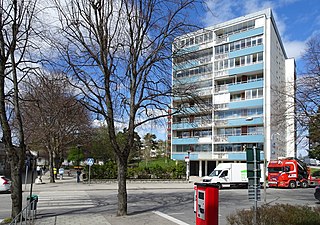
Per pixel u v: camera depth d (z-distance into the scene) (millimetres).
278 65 56188
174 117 15656
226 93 52750
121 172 13383
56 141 33719
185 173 37375
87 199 19906
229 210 16188
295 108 17250
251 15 51969
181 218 13008
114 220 12125
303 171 34906
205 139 54281
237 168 32188
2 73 11117
